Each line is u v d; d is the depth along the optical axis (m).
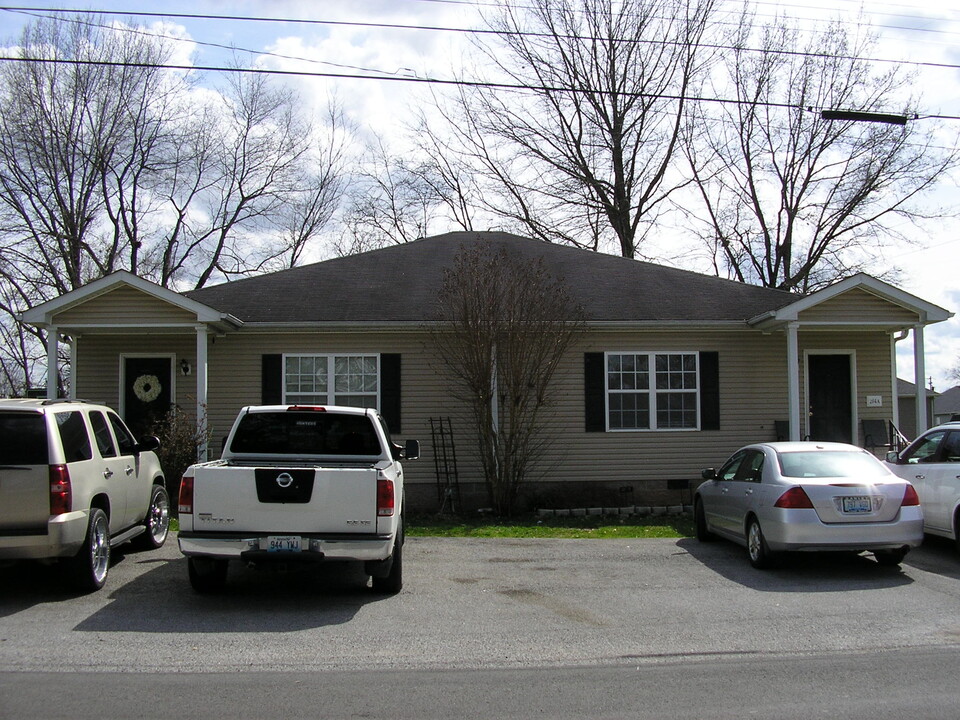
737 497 10.59
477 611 7.84
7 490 7.73
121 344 16.27
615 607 8.00
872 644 6.74
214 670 5.99
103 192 32.28
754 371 16.84
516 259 17.17
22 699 5.34
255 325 15.74
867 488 9.38
